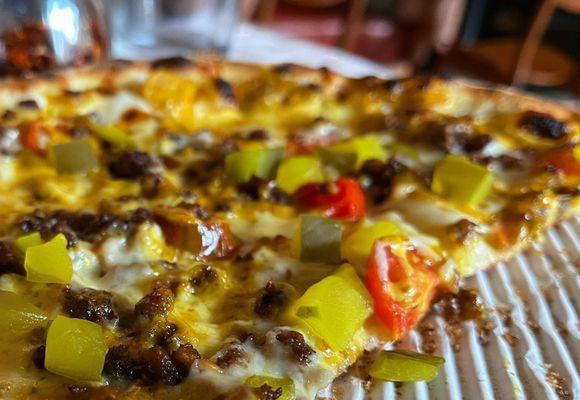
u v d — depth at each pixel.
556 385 0.15
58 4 0.25
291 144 0.22
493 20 0.72
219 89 0.23
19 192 0.18
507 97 0.24
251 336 0.14
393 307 0.15
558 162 0.21
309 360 0.14
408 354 0.15
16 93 0.22
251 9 0.56
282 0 0.63
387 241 0.16
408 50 0.71
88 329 0.13
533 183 0.20
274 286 0.15
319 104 0.24
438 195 0.19
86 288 0.15
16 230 0.16
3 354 0.13
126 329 0.14
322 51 0.34
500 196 0.20
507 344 0.16
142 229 0.16
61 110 0.22
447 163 0.20
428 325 0.17
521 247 0.19
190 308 0.15
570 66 0.59
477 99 0.25
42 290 0.14
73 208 0.18
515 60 0.54
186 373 0.13
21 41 0.25
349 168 0.20
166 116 0.22
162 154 0.21
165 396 0.13
